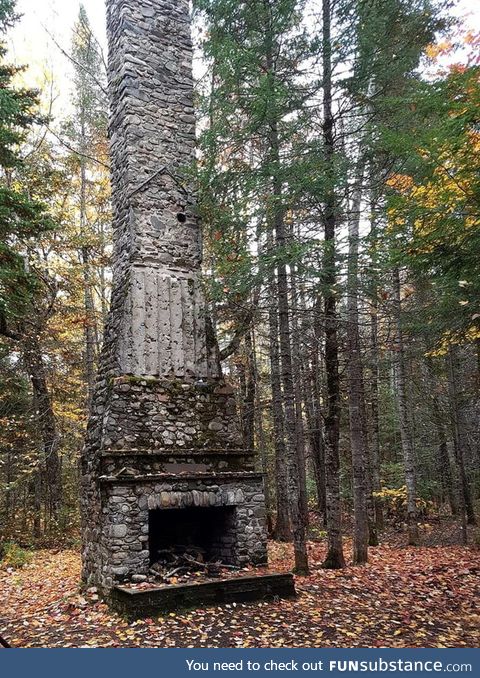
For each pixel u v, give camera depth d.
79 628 7.25
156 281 10.07
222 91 9.37
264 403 18.11
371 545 14.22
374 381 16.03
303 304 11.97
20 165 12.77
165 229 10.36
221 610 7.86
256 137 10.03
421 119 7.62
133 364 9.60
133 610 7.53
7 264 10.89
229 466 9.81
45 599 9.04
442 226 7.02
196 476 9.23
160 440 9.39
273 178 9.44
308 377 15.84
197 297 10.44
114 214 10.79
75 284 16.69
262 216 9.55
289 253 8.75
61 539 15.98
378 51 9.48
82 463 10.04
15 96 12.52
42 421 16.95
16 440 17.08
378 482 16.34
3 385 15.16
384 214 8.97
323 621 7.27
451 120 6.42
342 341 11.05
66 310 16.77
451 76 6.52
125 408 9.27
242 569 9.19
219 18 10.07
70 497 18.38
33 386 17.09
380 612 7.61
